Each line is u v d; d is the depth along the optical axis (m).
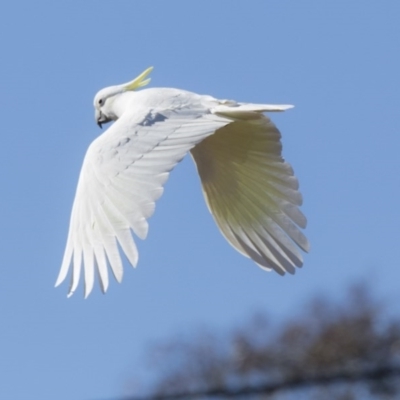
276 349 21.62
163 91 12.81
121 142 11.81
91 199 11.52
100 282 11.18
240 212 13.85
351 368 21.20
